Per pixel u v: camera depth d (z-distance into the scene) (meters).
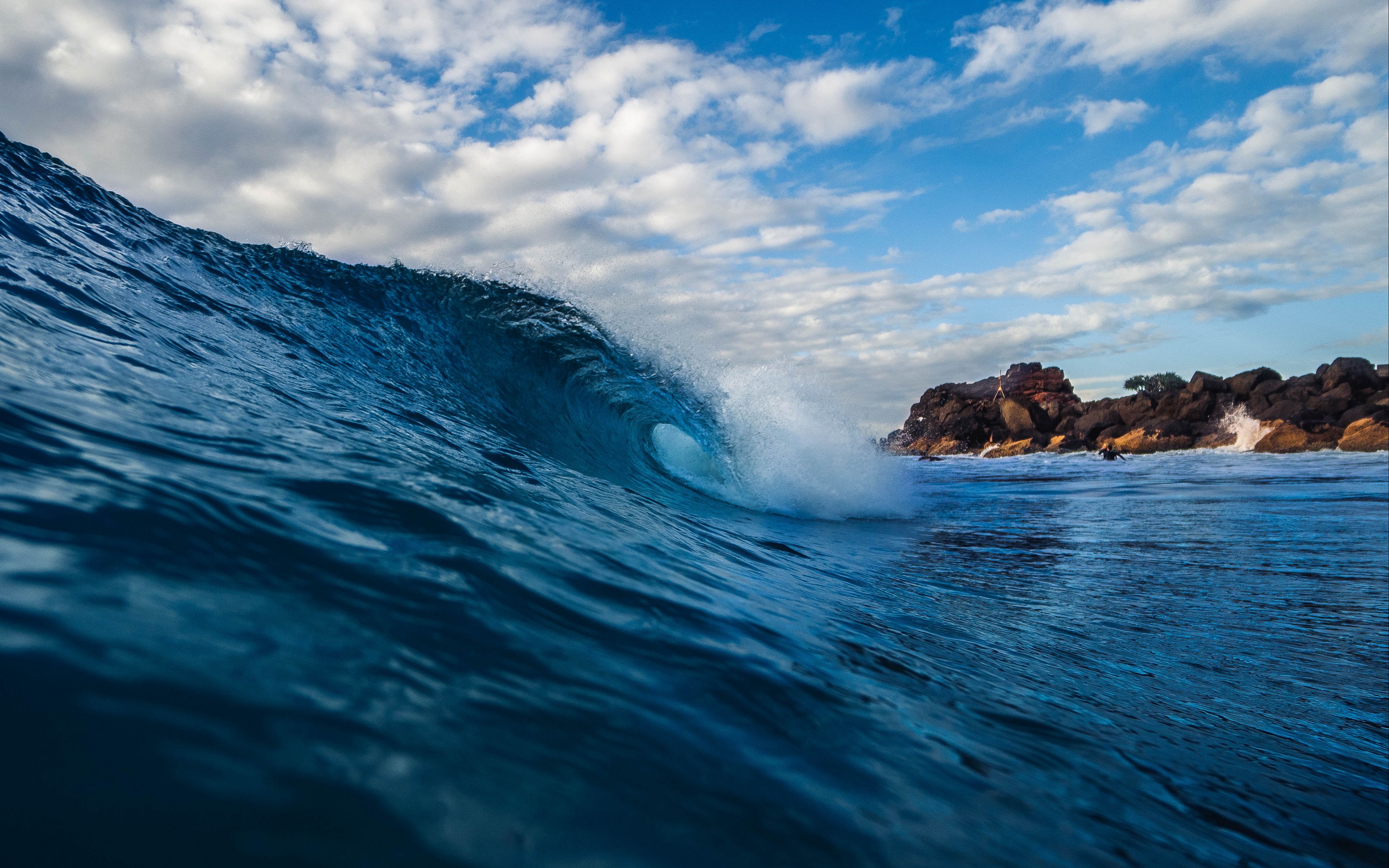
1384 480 14.60
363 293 6.55
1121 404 48.03
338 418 2.84
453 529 1.85
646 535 2.85
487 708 1.05
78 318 2.62
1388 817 1.57
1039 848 1.07
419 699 1.01
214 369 2.81
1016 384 58.75
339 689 0.97
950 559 5.06
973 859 0.98
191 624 1.01
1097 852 1.10
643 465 7.16
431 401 4.70
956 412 54.31
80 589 0.99
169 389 2.24
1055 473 20.61
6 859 0.58
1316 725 2.23
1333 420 35.56
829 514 7.60
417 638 1.21
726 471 7.98
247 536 1.37
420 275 7.51
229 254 5.62
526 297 8.47
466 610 1.39
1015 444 47.16
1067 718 1.83
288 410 2.61
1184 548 6.16
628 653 1.44
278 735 0.82
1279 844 1.33
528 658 1.28
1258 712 2.29
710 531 3.88
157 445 1.70
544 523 2.30
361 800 0.76
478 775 0.87
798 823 0.96
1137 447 40.03
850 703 1.51
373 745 0.86
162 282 4.04
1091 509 9.74
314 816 0.71
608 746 1.04
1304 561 5.52
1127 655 2.83
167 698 0.82
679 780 1.00
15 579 0.96
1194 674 2.67
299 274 6.23
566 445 6.13
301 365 3.78
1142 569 5.06
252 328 4.10
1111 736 1.75
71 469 1.38
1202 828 1.32
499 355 7.16
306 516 1.59
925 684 1.84
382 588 1.36
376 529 1.67
